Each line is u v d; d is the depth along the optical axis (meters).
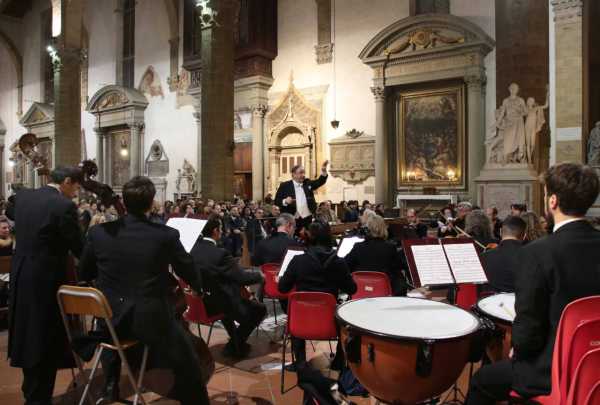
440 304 3.27
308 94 20.86
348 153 19.78
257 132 21.69
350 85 19.89
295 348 4.50
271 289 5.82
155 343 3.09
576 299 2.19
